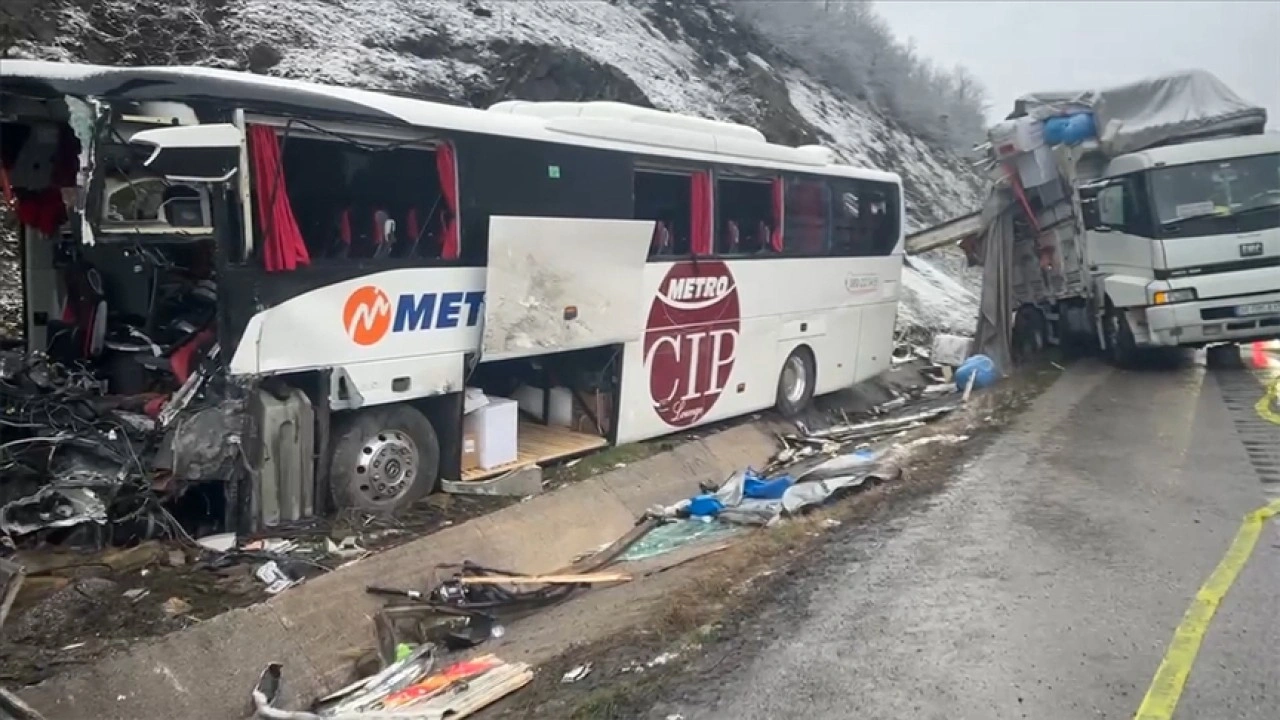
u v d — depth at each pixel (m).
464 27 19.08
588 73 20.06
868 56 40.06
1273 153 14.41
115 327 7.76
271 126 7.00
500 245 8.31
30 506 6.47
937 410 13.63
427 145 8.02
